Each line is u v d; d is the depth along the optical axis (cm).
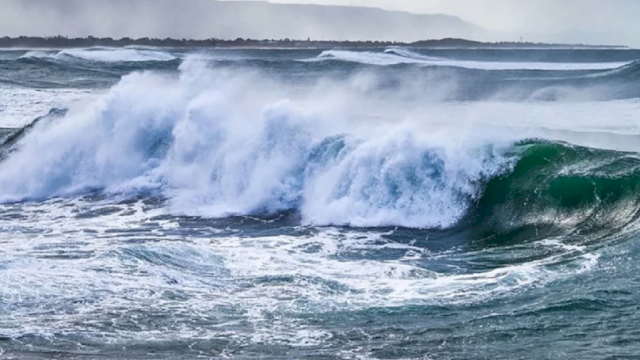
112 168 6794
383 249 4978
